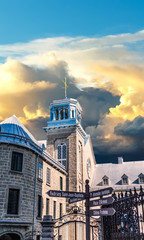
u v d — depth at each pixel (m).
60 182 38.34
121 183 52.59
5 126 27.73
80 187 45.59
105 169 58.34
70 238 35.66
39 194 27.64
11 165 24.58
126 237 9.02
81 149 49.12
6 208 22.69
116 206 10.15
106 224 11.46
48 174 31.94
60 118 50.09
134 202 8.55
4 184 23.38
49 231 12.23
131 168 56.53
